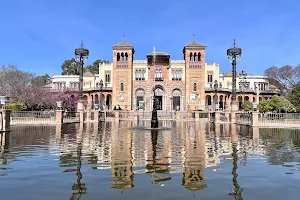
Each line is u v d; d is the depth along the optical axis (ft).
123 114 184.96
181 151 40.34
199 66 247.50
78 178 25.22
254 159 34.47
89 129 84.74
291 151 40.96
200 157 35.55
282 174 26.96
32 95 194.70
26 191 21.61
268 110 169.17
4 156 35.94
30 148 42.88
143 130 82.02
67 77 296.10
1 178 25.25
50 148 42.98
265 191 21.84
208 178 25.35
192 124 125.59
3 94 202.08
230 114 133.49
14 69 240.12
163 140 54.60
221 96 261.24
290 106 165.99
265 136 64.39
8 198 20.07
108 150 41.06
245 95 271.90
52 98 219.20
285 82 313.12
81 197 20.24
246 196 20.65
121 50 250.37
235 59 130.62
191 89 246.88
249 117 111.45
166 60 253.03
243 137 61.77
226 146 46.11
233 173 27.27
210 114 161.38
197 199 19.89
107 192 21.29
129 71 248.73
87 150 41.04
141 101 252.01
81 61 142.20
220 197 20.36
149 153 38.45
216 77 265.95
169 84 250.98
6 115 72.90
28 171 27.81
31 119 110.32
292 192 21.67
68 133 69.62
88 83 289.33
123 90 248.73
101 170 28.25
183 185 23.13
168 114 203.62
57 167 29.60
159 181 24.29
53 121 111.96
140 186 22.80
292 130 86.22
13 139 55.11
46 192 21.36
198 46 247.29
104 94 257.75
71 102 237.04
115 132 73.77
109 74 269.03
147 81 252.21
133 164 31.12
